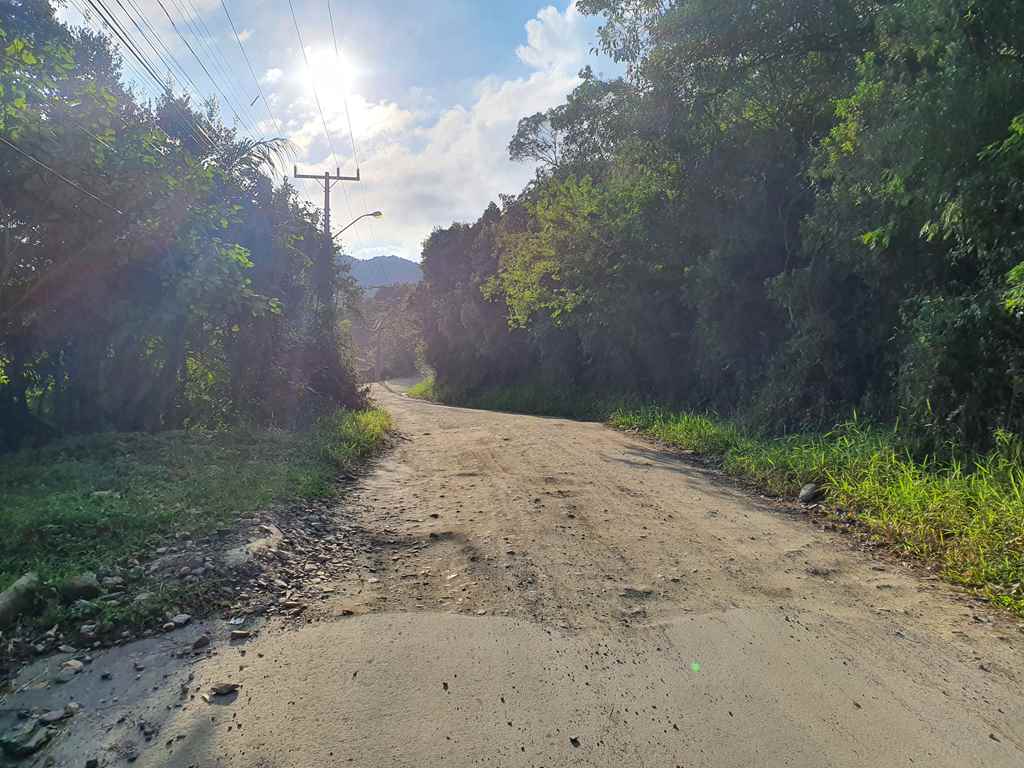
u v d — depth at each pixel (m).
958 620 4.38
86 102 9.50
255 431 11.89
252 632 4.09
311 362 18.48
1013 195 6.44
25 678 3.54
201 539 5.57
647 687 3.48
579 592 4.79
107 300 10.18
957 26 6.54
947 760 2.88
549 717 3.19
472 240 43.03
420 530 6.48
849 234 10.22
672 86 13.84
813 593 4.83
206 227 10.80
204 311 10.86
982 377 7.65
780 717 3.20
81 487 7.08
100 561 4.96
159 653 3.82
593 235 21.25
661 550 5.79
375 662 3.71
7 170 8.68
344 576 5.15
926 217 8.24
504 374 38.75
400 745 2.95
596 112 21.16
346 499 7.83
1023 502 5.72
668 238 17.42
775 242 13.94
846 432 10.24
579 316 24.02
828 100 12.59
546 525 6.55
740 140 14.41
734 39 12.27
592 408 24.77
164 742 2.96
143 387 11.24
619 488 8.44
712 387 17.69
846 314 11.53
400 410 26.67
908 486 6.82
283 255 15.73
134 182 9.66
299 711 3.21
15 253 9.45
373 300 86.88
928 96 6.87
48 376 10.59
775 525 6.74
